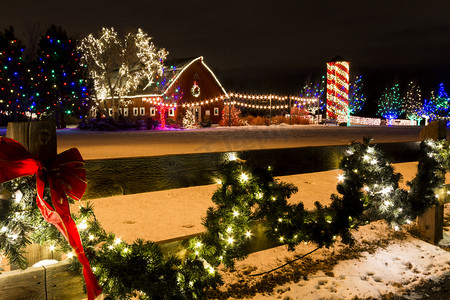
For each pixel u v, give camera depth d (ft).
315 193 20.45
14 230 5.80
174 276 6.82
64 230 5.28
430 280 10.55
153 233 13.46
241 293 9.43
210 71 121.70
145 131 82.17
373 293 9.67
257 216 8.94
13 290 5.95
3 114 101.35
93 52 102.53
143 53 104.32
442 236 13.58
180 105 115.75
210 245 7.88
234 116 112.16
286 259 11.48
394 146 12.54
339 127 101.86
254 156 9.34
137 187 7.72
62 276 6.32
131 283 6.26
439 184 12.63
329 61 120.47
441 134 13.14
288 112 142.10
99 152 35.42
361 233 13.78
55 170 5.63
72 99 99.55
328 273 10.68
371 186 10.74
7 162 5.16
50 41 92.63
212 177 8.70
